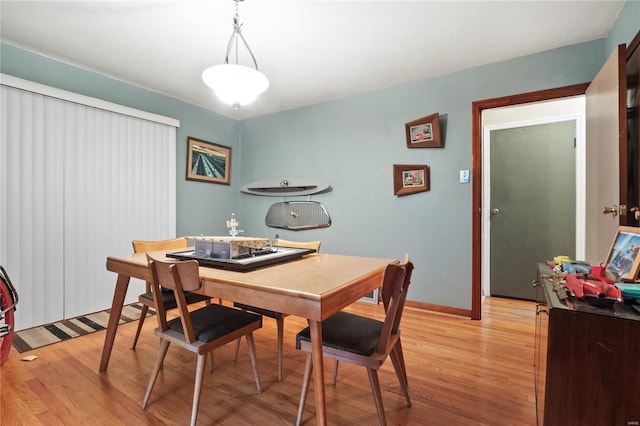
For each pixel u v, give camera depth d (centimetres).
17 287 232
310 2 184
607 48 220
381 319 271
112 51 242
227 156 405
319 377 112
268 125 399
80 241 266
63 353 202
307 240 367
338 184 345
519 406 150
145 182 312
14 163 230
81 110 266
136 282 311
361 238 331
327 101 351
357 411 147
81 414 143
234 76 160
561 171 322
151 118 312
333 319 148
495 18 200
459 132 278
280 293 110
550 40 228
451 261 282
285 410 148
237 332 147
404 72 280
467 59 256
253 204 413
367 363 122
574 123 315
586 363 92
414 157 300
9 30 214
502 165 348
